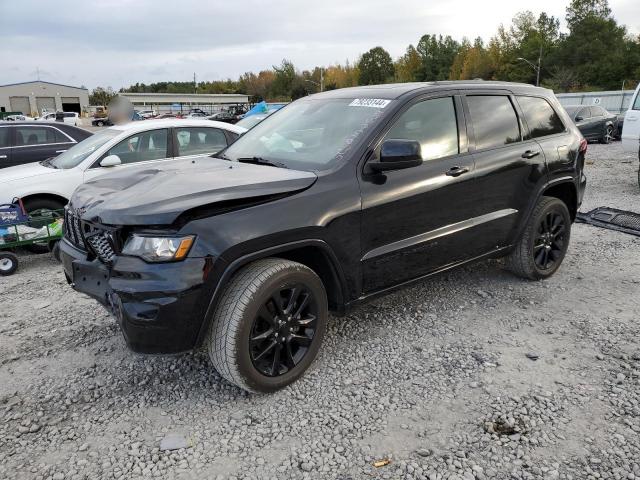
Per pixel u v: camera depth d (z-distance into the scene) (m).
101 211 3.07
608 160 14.41
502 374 3.41
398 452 2.71
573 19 84.31
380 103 3.86
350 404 3.13
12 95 91.75
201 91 131.62
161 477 2.57
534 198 4.65
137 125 7.17
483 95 4.41
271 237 3.05
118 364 3.66
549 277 5.11
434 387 3.28
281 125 4.33
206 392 3.29
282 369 3.29
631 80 74.12
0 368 3.63
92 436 2.89
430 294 4.75
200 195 2.99
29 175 6.48
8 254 5.73
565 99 38.56
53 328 4.26
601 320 4.18
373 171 3.54
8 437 2.89
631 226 6.77
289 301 3.23
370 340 3.90
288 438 2.84
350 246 3.43
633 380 3.31
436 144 3.96
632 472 2.53
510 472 2.55
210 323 3.00
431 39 105.25
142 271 2.85
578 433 2.82
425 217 3.83
